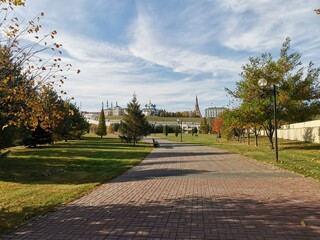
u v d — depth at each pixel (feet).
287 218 20.58
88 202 26.73
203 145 130.31
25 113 22.20
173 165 56.08
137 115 135.85
